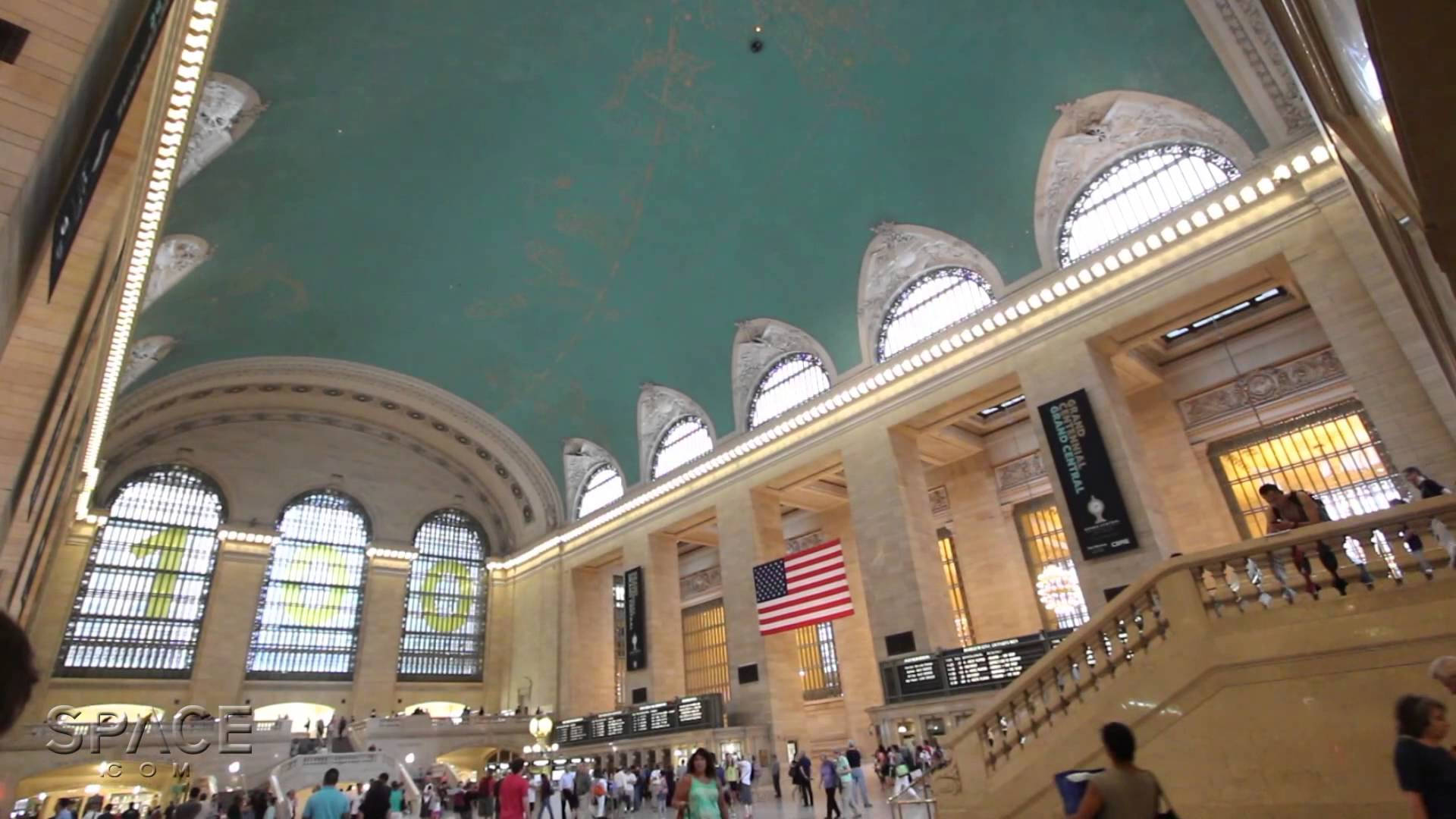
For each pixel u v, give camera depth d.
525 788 10.23
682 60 20.36
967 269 21.98
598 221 25.31
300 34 16.62
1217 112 16.52
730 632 25.08
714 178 23.31
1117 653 7.56
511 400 34.16
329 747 26.94
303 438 34.91
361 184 22.14
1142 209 18.30
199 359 27.41
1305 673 6.43
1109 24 16.42
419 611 36.00
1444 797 3.51
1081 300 18.78
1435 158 3.02
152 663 28.98
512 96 20.80
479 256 26.47
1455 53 2.70
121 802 23.98
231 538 31.86
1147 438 21.00
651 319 28.33
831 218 23.17
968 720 8.41
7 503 6.14
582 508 34.72
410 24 17.77
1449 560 6.12
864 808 14.34
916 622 20.11
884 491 22.00
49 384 6.61
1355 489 17.39
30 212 4.39
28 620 20.16
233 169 19.28
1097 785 3.82
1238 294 17.06
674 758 23.88
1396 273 9.85
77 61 4.32
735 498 26.52
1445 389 13.16
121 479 30.08
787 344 26.62
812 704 27.94
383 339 30.44
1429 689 5.88
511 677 35.62
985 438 25.03
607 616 34.50
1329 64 6.16
